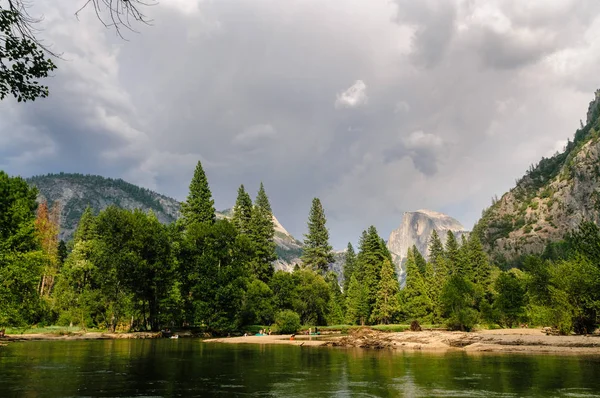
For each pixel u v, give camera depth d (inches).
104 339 1729.8
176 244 2364.7
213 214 2893.7
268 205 3491.6
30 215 1540.4
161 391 469.1
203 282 2126.0
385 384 519.5
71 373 633.0
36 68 354.9
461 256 4362.7
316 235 3786.9
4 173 1414.9
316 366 738.2
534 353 994.7
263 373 637.9
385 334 1670.8
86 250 2459.4
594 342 1125.7
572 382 525.7
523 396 429.4
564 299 1461.6
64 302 2294.5
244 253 2427.4
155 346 1301.7
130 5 268.5
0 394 444.5
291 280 2694.4
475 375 601.6
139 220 2207.2
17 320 1379.2
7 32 314.8
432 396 431.8
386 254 3939.5
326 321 2938.0
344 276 5064.0
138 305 2202.3
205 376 603.2
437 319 2997.0
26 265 1374.3
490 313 2482.8
